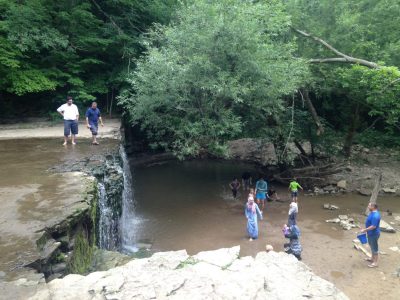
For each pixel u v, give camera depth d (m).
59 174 9.66
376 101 16.38
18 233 6.03
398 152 22.94
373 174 19.27
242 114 16.19
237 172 22.09
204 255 6.10
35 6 17.41
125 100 15.25
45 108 20.36
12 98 19.78
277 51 14.70
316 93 17.88
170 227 13.75
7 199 7.70
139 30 20.69
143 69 14.41
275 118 16.70
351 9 17.97
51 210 7.06
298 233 10.38
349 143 20.66
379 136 24.17
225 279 5.30
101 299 4.68
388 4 17.25
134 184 19.77
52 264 5.81
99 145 13.31
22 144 13.42
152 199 17.23
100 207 9.52
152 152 24.70
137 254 11.12
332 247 11.59
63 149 12.63
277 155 18.47
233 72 13.97
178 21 18.41
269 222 14.08
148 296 4.77
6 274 4.93
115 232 10.89
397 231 12.69
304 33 16.89
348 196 16.98
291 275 5.60
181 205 16.33
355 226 13.27
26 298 4.49
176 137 15.88
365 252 11.06
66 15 18.42
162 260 5.86
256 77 14.11
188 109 14.05
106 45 19.20
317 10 17.89
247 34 13.34
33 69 18.16
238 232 13.20
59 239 6.41
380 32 17.67
